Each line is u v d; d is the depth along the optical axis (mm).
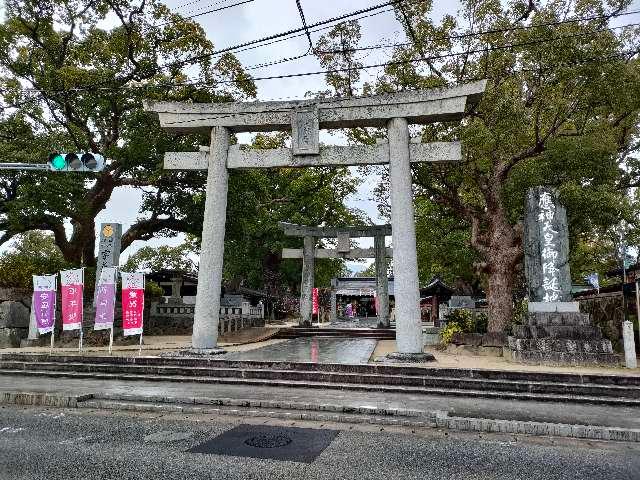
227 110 15320
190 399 9391
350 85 18750
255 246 40875
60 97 20734
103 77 20406
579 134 17672
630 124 19812
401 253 13891
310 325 27016
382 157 14656
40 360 13734
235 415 8508
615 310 18031
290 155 15023
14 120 21109
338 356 14094
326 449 6367
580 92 16266
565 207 15562
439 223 24000
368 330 25109
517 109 16109
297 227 28391
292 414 8391
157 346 18234
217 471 5383
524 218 16094
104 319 15180
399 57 17609
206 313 14297
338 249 27859
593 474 5551
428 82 17422
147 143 21172
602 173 16828
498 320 17797
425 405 9102
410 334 13430
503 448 6633
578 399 9836
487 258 18656
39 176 19688
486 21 17250
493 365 12930
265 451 6211
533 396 10039
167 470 5402
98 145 23922
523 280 27672
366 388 10859
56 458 5832
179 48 21547
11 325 19047
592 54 14805
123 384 11430
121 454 6020
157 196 24359
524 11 17031
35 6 21109
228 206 24094
